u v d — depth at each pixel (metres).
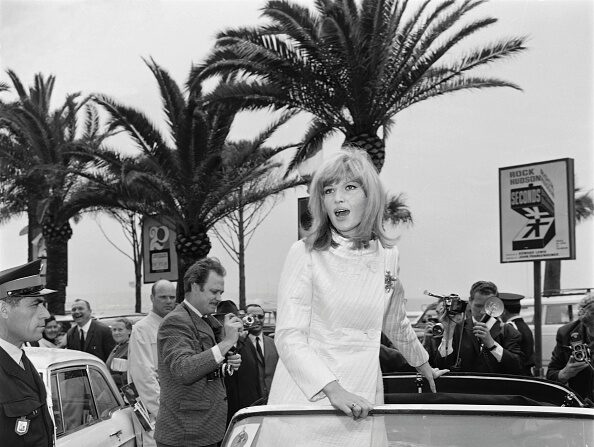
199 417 5.18
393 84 15.58
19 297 4.16
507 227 11.92
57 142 21.64
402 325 3.16
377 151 15.94
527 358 7.22
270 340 7.79
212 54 15.33
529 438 2.61
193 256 20.23
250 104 15.91
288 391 2.97
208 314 5.70
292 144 18.98
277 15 14.86
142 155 19.33
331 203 2.90
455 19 15.27
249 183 21.16
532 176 11.67
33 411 4.14
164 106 18.47
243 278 26.53
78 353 5.82
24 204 25.66
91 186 21.20
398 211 24.67
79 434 5.17
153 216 21.23
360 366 2.84
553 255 11.30
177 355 5.06
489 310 6.52
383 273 2.94
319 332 2.87
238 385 7.20
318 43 14.90
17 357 4.21
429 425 2.68
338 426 2.71
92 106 25.33
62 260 24.09
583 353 5.94
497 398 3.30
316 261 2.88
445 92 16.52
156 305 6.77
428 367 3.36
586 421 2.66
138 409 6.21
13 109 21.12
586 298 6.48
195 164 18.77
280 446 2.69
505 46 15.65
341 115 16.19
